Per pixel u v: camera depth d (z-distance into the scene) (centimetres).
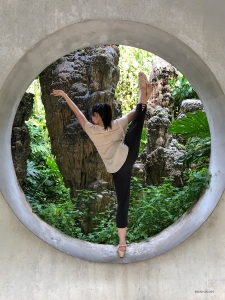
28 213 381
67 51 359
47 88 626
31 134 745
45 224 397
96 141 364
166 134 715
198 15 308
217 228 327
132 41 361
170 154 683
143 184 653
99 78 616
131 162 364
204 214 344
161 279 324
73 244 371
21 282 322
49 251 323
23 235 322
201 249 326
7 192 334
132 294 323
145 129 788
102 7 302
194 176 421
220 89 318
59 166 629
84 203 595
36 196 590
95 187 605
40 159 754
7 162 358
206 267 326
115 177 367
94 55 615
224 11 309
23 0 302
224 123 338
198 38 310
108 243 469
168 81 808
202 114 495
